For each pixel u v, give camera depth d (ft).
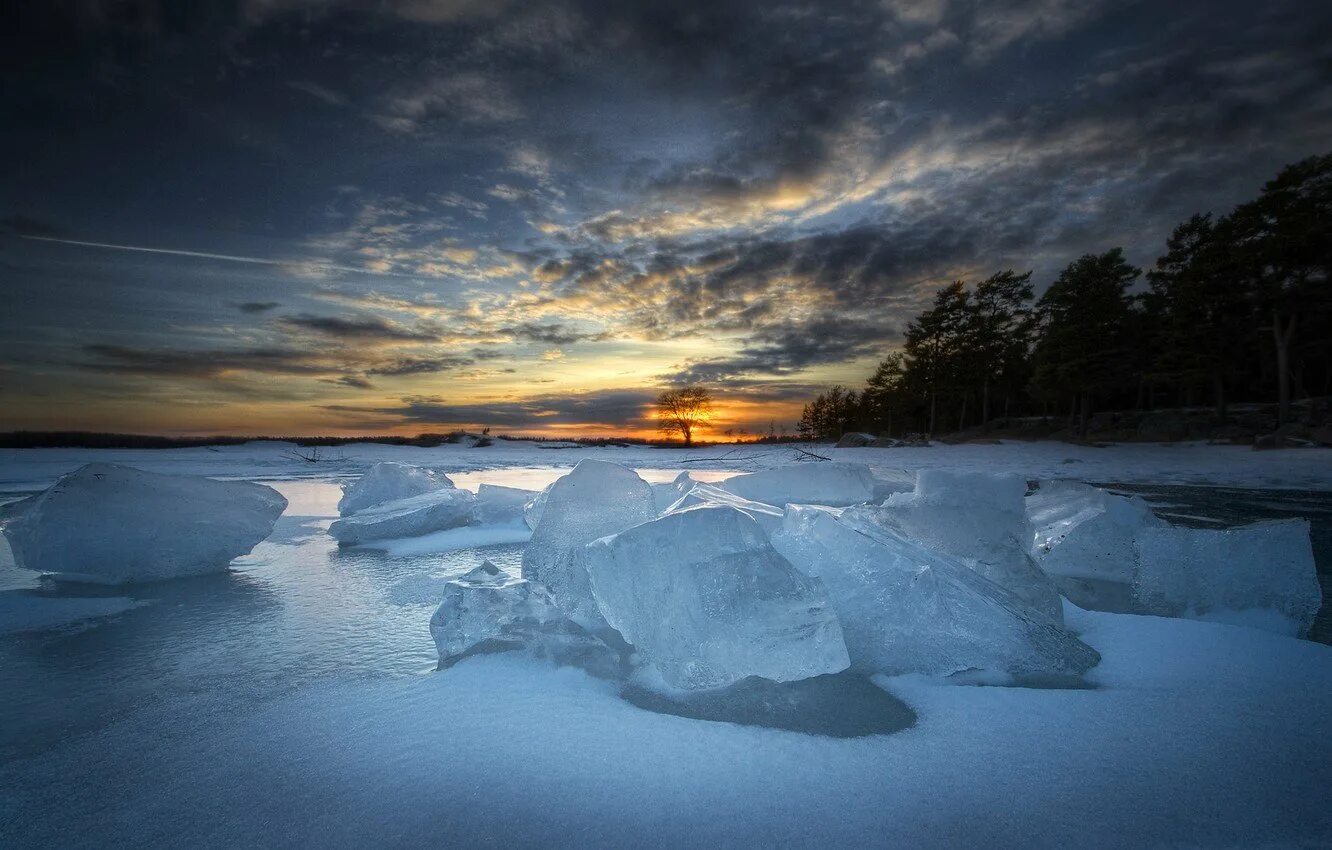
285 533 24.71
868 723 7.43
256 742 7.18
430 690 8.64
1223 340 106.22
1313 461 58.95
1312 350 111.86
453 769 6.42
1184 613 11.78
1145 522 14.82
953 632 8.93
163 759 6.81
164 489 17.60
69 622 12.73
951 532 12.35
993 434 143.54
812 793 5.91
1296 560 11.21
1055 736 7.00
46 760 6.83
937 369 153.79
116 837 5.37
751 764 6.47
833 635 8.43
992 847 5.07
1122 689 8.31
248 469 64.75
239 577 16.96
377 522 22.50
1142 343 134.00
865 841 5.16
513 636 10.08
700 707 7.97
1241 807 5.58
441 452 119.85
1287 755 6.50
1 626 12.44
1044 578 11.23
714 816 5.55
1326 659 9.15
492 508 25.31
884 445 123.13
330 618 13.02
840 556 9.97
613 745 6.89
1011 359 168.14
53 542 15.53
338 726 7.55
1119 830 5.26
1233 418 109.50
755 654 8.27
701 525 8.85
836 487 31.19
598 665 9.36
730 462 92.38
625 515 11.44
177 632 12.01
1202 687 8.25
